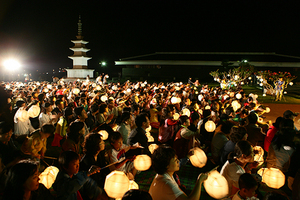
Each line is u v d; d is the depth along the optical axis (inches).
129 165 143.0
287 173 156.9
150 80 1631.4
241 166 117.2
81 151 199.0
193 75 1717.5
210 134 234.5
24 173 81.4
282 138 157.9
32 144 148.9
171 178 87.1
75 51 1288.1
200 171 209.5
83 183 101.7
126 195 64.1
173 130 216.8
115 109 308.2
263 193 163.9
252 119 205.3
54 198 100.5
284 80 749.9
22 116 200.2
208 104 339.9
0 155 131.3
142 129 174.1
